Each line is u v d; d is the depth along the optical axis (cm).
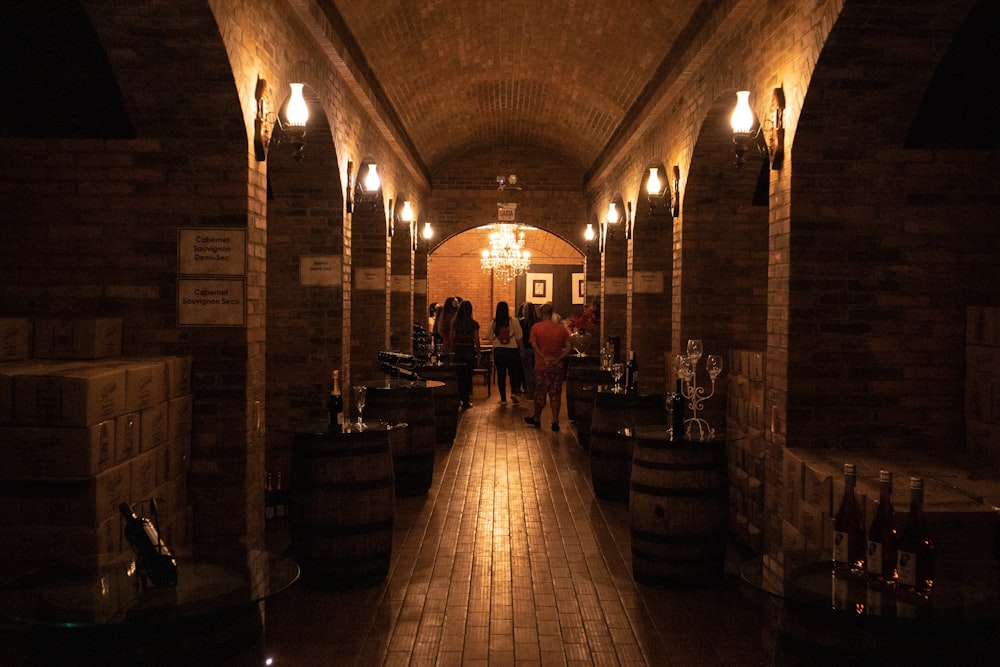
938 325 596
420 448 840
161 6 519
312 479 562
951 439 595
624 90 1180
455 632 500
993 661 284
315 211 938
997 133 588
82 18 581
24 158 593
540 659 464
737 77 737
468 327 1554
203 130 586
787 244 599
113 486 455
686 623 517
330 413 582
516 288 2658
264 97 612
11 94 586
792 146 595
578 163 1869
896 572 321
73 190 594
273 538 692
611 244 1602
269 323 942
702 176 956
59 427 429
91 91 590
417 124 1438
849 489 348
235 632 292
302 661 458
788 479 551
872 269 595
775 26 638
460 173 1955
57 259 595
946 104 589
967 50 570
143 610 285
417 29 1011
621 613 533
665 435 593
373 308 1310
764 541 635
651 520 576
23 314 595
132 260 592
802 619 300
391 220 1343
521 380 1633
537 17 1072
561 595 565
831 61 553
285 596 557
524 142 1906
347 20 850
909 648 285
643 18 926
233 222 589
